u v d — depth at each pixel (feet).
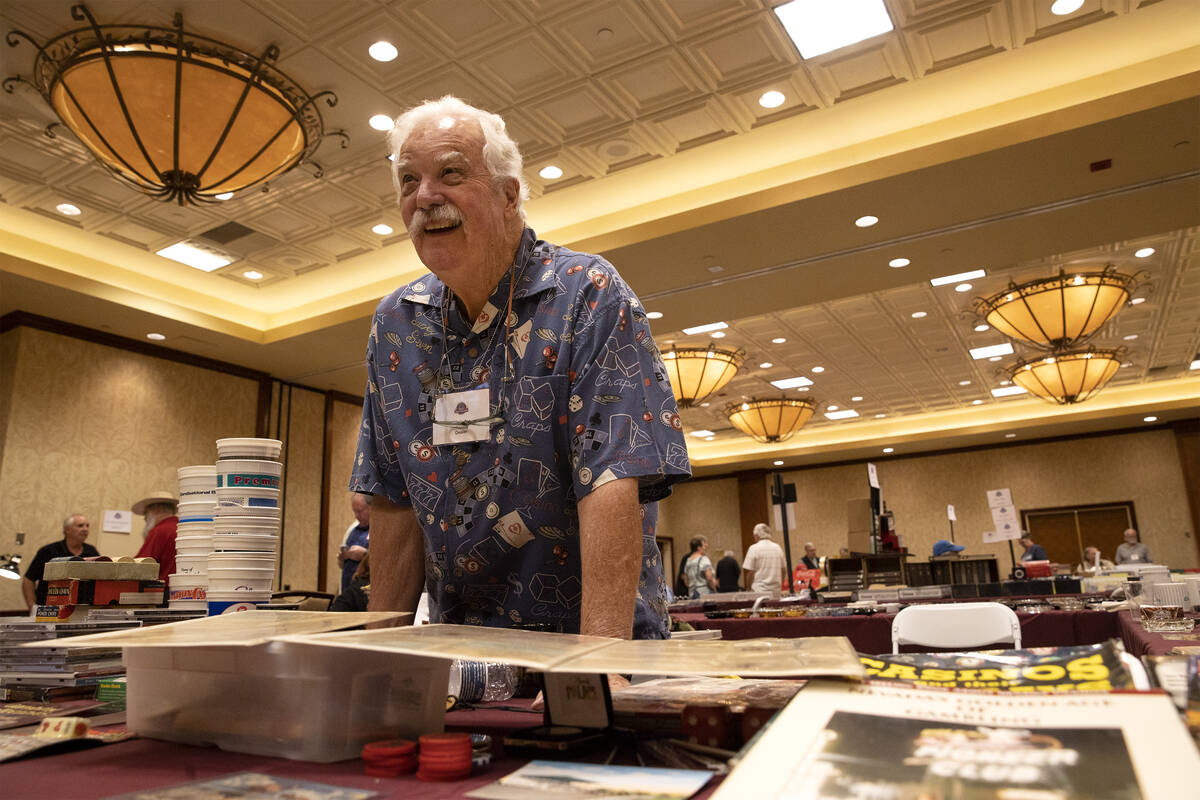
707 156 20.70
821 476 57.93
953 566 29.55
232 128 16.62
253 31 15.71
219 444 4.65
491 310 3.89
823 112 19.17
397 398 4.12
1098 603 13.02
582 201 22.68
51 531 25.64
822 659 1.96
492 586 3.90
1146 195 20.13
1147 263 27.58
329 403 36.09
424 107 3.83
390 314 4.27
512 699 3.39
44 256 24.07
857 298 29.58
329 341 29.04
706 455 59.31
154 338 28.48
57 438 26.18
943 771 1.35
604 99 18.12
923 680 1.99
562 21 15.69
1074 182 19.53
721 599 22.71
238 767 2.02
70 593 5.19
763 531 27.66
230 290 27.89
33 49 15.97
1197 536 46.98
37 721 2.85
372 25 15.62
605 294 3.76
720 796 1.35
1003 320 29.91
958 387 43.73
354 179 21.02
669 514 62.13
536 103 18.16
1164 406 45.65
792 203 20.17
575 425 3.62
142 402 28.76
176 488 29.35
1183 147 18.15
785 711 1.73
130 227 23.21
